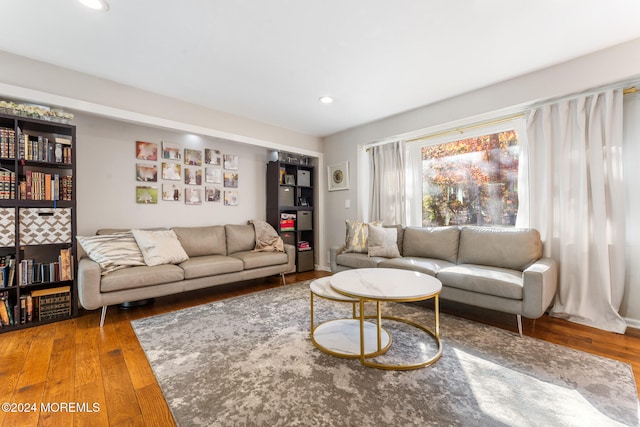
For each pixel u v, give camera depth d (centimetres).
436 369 172
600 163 237
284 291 348
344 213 452
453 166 351
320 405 141
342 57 238
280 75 269
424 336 218
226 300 312
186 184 377
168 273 279
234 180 425
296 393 150
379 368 173
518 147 297
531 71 264
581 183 246
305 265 469
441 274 261
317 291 205
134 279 258
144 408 140
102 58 239
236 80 279
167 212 361
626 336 217
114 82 281
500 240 278
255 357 188
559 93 251
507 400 144
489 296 233
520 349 197
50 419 133
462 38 213
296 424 128
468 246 297
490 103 292
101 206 312
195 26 197
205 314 269
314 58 240
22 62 236
